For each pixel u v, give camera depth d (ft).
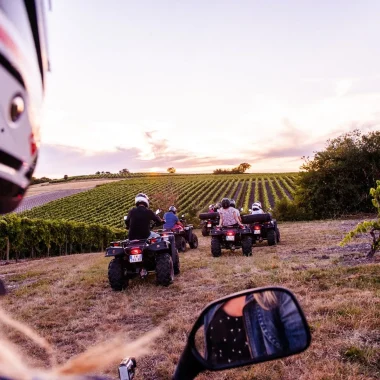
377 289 16.90
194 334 2.54
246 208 130.93
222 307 2.53
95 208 181.98
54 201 203.62
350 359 10.67
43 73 1.73
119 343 1.78
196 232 79.87
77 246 81.66
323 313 14.29
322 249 32.58
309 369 10.33
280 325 2.46
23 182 1.63
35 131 1.69
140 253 21.24
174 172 391.04
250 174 331.16
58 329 15.05
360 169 84.58
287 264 25.03
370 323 12.71
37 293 22.25
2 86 1.43
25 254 68.03
